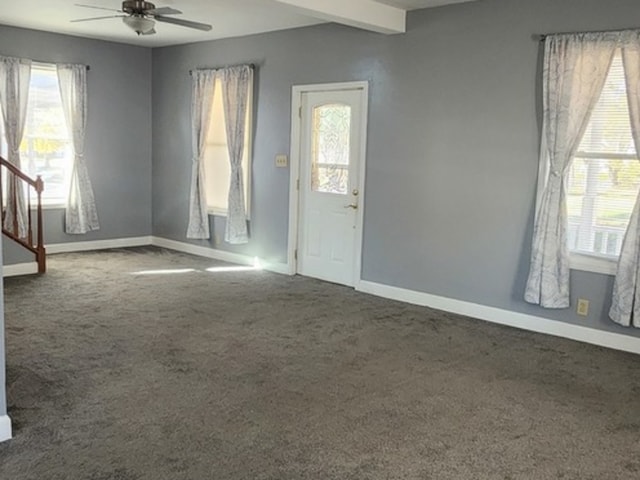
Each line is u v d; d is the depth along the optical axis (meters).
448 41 5.24
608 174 4.48
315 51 6.28
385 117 5.76
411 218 5.66
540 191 4.80
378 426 3.15
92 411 3.23
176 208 8.14
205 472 2.66
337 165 6.30
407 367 4.01
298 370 3.90
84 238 7.88
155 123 8.31
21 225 6.92
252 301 5.58
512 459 2.86
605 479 2.71
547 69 4.60
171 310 5.21
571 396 3.61
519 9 4.80
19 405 3.28
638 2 4.22
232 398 3.44
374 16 5.19
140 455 2.79
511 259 5.03
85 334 4.50
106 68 7.79
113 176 8.07
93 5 5.71
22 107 6.91
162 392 3.50
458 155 5.27
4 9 5.96
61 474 2.62
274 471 2.69
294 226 6.72
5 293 5.62
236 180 7.07
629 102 4.27
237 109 6.98
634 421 3.30
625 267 4.34
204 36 7.13
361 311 5.36
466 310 5.34
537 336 4.78
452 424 3.20
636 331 4.43
